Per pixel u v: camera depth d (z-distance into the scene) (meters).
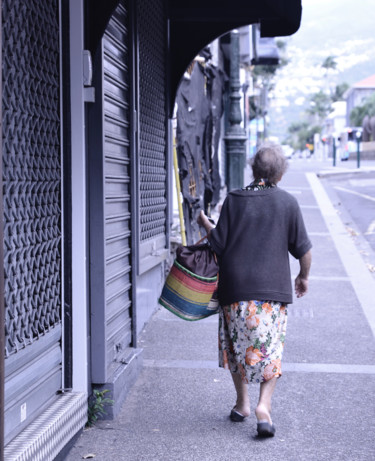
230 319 4.18
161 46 6.98
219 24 7.39
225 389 5.10
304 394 4.98
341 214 17.22
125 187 5.33
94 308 4.42
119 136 5.14
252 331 4.09
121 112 5.26
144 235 6.21
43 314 3.65
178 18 7.28
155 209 6.77
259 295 4.08
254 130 57.56
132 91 5.44
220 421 4.48
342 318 7.30
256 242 4.15
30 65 3.41
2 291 2.69
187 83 10.28
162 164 7.11
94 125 4.40
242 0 7.18
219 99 14.91
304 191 21.86
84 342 4.00
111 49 4.97
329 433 4.28
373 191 23.30
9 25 3.12
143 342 6.38
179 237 9.16
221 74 15.80
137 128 5.69
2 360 2.68
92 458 3.88
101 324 4.42
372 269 10.08
